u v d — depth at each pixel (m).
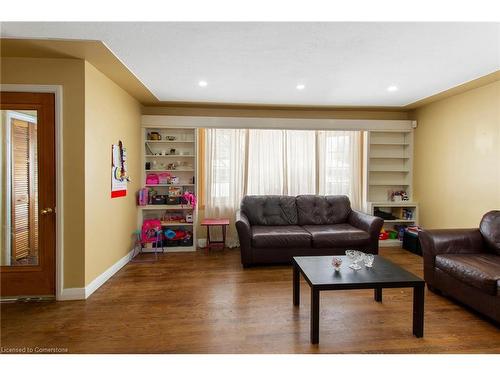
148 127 4.22
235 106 4.31
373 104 4.18
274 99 3.90
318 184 4.64
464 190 3.54
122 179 3.48
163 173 4.42
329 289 1.92
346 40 2.18
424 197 4.28
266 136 4.54
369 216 3.83
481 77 3.00
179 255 4.05
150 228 3.99
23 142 2.58
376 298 2.56
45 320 2.21
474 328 2.11
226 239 4.51
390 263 2.39
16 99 2.54
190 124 4.21
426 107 4.22
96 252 2.84
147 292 2.77
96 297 2.65
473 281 2.21
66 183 2.58
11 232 2.60
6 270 2.57
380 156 4.59
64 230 2.59
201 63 2.64
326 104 4.16
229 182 4.50
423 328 2.05
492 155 3.18
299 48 2.32
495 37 2.12
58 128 2.55
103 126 2.97
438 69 2.77
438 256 2.67
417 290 1.98
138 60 2.58
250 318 2.26
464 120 3.54
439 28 1.99
